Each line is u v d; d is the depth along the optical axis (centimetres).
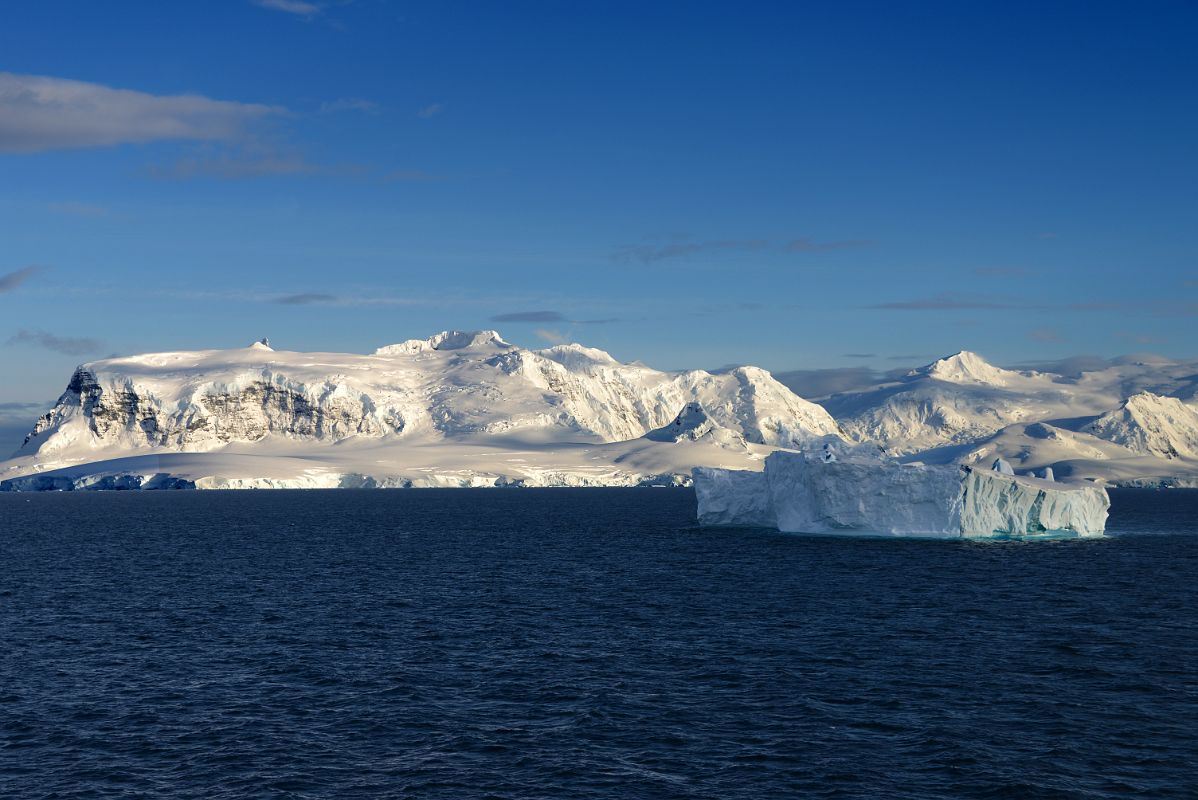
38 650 7375
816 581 10675
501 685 6312
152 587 10650
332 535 18088
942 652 7125
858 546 14338
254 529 19838
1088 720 5525
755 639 7606
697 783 4703
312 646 7481
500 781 4747
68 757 5088
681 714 5684
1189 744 5147
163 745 5253
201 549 15212
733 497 18300
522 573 11712
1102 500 16188
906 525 14638
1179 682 6284
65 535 18325
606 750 5128
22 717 5700
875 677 6425
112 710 5838
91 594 10131
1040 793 4553
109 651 7338
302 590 10369
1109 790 4584
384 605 9338
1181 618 8488
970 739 5231
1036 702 5853
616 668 6719
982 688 6159
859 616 8556
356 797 4581
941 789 4612
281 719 5662
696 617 8550
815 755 5028
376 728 5500
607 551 14362
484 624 8312
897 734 5322
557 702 5928
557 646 7412
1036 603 9225
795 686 6225
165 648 7431
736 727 5453
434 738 5331
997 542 15225
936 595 9681
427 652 7250
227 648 7425
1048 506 15112
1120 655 7025
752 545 14675
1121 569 11831
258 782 4753
